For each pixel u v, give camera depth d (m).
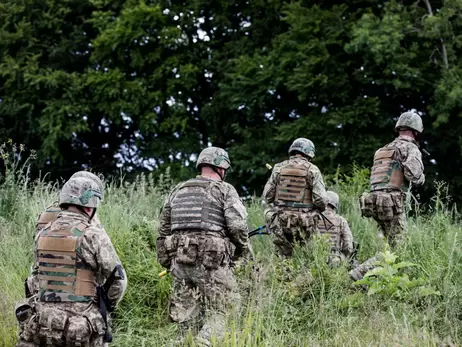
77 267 5.79
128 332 7.54
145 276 8.41
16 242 9.52
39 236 5.93
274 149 19.80
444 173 19.48
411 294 7.76
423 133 19.44
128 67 22.03
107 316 5.90
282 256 9.40
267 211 9.45
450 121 19.20
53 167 22.34
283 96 21.08
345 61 19.83
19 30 21.72
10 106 21.30
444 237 8.85
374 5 20.53
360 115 18.84
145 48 21.55
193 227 7.05
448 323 7.33
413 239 9.05
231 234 7.14
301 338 7.45
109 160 23.12
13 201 11.07
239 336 6.55
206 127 22.72
